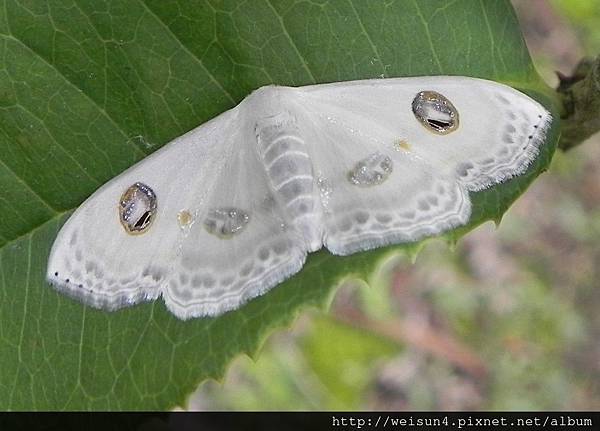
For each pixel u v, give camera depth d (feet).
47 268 0.46
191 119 0.47
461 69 0.48
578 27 0.83
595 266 0.85
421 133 0.47
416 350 0.83
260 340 0.46
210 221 0.47
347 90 0.47
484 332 0.84
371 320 0.82
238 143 0.48
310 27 0.47
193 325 0.46
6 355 0.46
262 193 0.47
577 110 0.47
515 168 0.46
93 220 0.46
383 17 0.47
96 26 0.47
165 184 0.47
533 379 0.83
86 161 0.47
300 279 0.46
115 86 0.47
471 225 0.46
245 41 0.47
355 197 0.47
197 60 0.47
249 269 0.47
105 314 0.47
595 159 0.87
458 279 0.85
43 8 0.46
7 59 0.46
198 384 0.46
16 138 0.47
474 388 0.83
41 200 0.47
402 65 0.47
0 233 0.47
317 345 0.82
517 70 0.48
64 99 0.47
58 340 0.46
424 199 0.47
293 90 0.47
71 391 0.46
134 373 0.46
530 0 0.84
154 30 0.47
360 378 0.81
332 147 0.48
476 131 0.47
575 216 0.86
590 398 0.83
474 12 0.47
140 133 0.47
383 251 0.46
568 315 0.84
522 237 0.86
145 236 0.47
